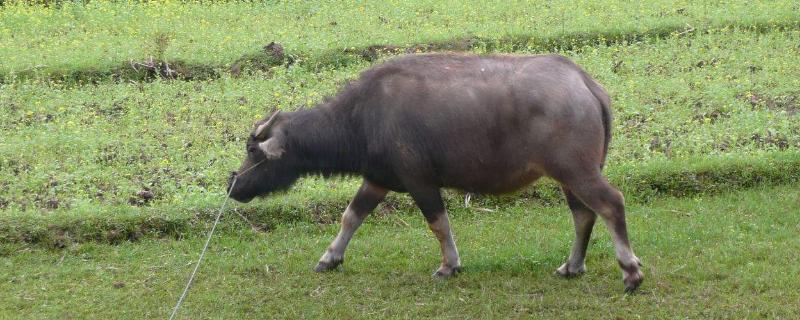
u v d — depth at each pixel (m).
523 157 17.77
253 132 19.00
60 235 21.80
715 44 39.28
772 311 17.31
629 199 24.56
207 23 43.31
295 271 20.33
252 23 43.53
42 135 28.23
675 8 45.50
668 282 18.86
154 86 34.16
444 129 17.84
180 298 18.42
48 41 40.06
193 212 22.91
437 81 18.08
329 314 18.09
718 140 28.16
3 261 20.69
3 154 27.05
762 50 38.25
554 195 24.72
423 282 19.55
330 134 18.83
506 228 22.91
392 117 18.08
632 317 17.41
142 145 28.41
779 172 25.39
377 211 23.75
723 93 32.16
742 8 44.59
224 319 17.98
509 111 17.62
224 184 25.19
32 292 19.22
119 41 39.47
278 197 23.78
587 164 17.45
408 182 18.39
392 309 18.20
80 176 25.50
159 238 22.34
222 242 22.09
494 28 41.31
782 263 19.67
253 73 35.97
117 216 22.44
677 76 35.09
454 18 44.41
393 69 18.47
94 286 19.58
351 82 19.14
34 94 33.16
